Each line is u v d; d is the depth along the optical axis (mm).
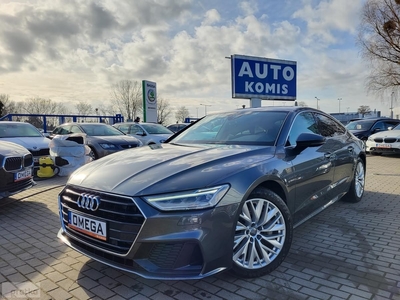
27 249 3428
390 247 3340
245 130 3654
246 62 14602
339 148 4297
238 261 2574
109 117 20891
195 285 2627
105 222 2377
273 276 2746
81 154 8211
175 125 20000
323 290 2518
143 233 2207
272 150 3119
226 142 3531
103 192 2434
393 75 23297
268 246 2791
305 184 3332
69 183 2812
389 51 22828
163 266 2252
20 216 4637
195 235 2230
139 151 3359
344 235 3695
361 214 4484
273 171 2842
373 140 11680
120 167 2762
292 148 3299
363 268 2879
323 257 3117
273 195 2814
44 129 16984
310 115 4090
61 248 3451
